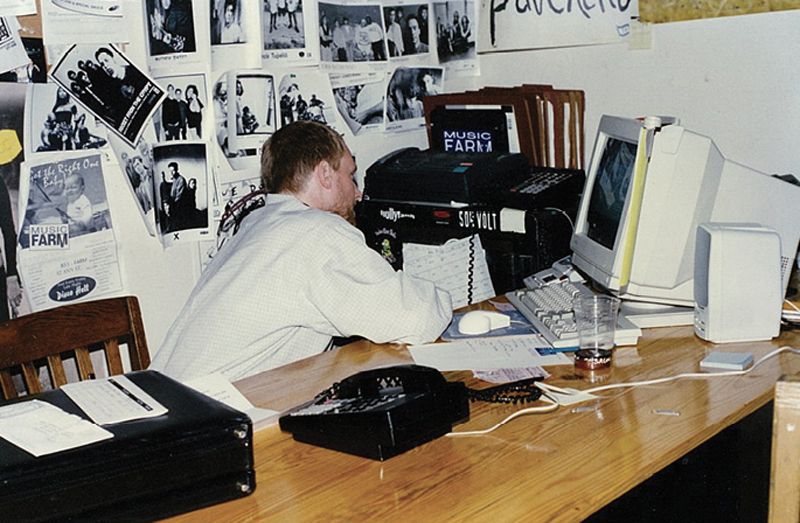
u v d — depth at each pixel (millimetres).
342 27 2832
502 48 3100
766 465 1663
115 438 1185
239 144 2600
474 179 2482
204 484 1223
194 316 2018
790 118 2504
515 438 1418
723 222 1934
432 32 3092
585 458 1335
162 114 2424
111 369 1919
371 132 2971
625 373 1702
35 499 1104
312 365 1830
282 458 1394
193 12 2443
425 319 1898
